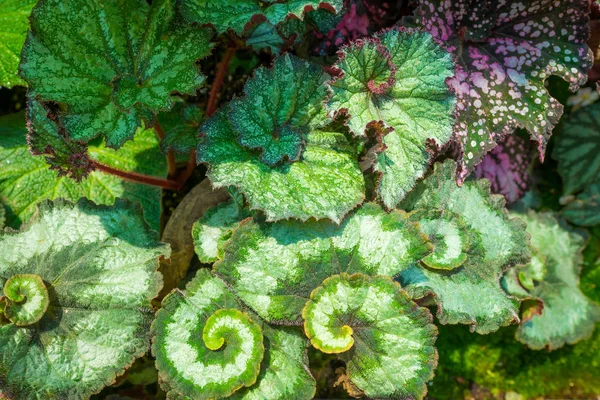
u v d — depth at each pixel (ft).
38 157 2.58
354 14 2.60
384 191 2.26
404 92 2.29
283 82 2.32
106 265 2.31
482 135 2.45
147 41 2.31
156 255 2.33
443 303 2.31
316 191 2.25
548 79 3.06
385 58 2.23
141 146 2.68
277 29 2.39
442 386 2.87
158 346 2.23
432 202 2.44
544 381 2.89
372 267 2.26
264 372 2.23
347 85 2.23
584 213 3.00
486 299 2.40
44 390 2.20
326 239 2.28
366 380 2.22
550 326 2.82
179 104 2.77
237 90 2.87
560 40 2.51
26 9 2.57
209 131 2.29
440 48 2.28
